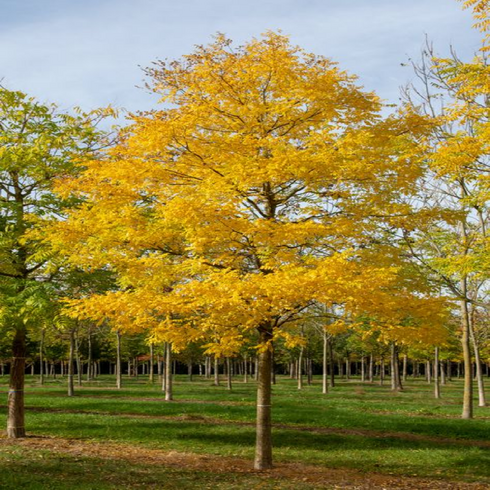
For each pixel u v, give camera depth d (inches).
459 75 421.7
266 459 429.1
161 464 441.1
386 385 1935.3
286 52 389.7
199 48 398.3
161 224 388.8
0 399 1039.6
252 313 352.8
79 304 383.2
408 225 405.1
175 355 1937.7
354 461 475.8
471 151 424.8
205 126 405.7
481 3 382.9
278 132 419.2
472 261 468.8
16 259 544.1
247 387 1593.3
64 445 526.0
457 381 2447.1
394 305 357.1
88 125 578.2
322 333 1374.3
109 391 1310.3
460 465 464.1
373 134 392.8
